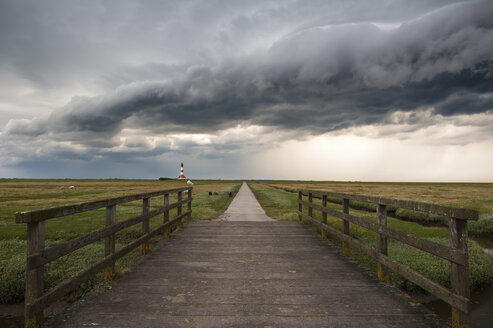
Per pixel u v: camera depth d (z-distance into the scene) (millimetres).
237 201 23484
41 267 2889
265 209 17469
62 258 6824
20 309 4926
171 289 4027
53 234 9398
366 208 21953
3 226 11445
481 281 6363
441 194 37062
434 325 3018
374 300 3680
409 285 5641
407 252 7438
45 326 2934
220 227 9305
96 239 3869
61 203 23609
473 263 7105
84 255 7133
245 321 3100
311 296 3809
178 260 5551
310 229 8977
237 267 5105
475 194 36688
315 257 5809
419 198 28719
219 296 3785
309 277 4586
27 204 22828
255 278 4523
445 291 2846
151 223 11023
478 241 11031
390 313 3305
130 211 15492
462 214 2594
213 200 22906
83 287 5363
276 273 4781
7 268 6000
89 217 13531
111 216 4430
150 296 3768
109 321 3070
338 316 3229
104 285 4152
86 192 41719
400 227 11828
